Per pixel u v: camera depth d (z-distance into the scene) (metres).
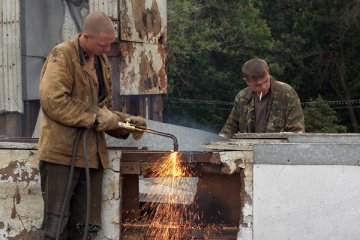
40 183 5.05
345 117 31.02
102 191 5.02
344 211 4.71
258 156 4.79
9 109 9.12
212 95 27.94
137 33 9.25
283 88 6.43
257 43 27.86
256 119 6.55
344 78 30.69
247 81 6.39
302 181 4.74
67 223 4.94
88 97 4.78
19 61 9.04
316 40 30.73
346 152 4.68
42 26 9.31
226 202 5.32
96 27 4.64
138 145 6.58
